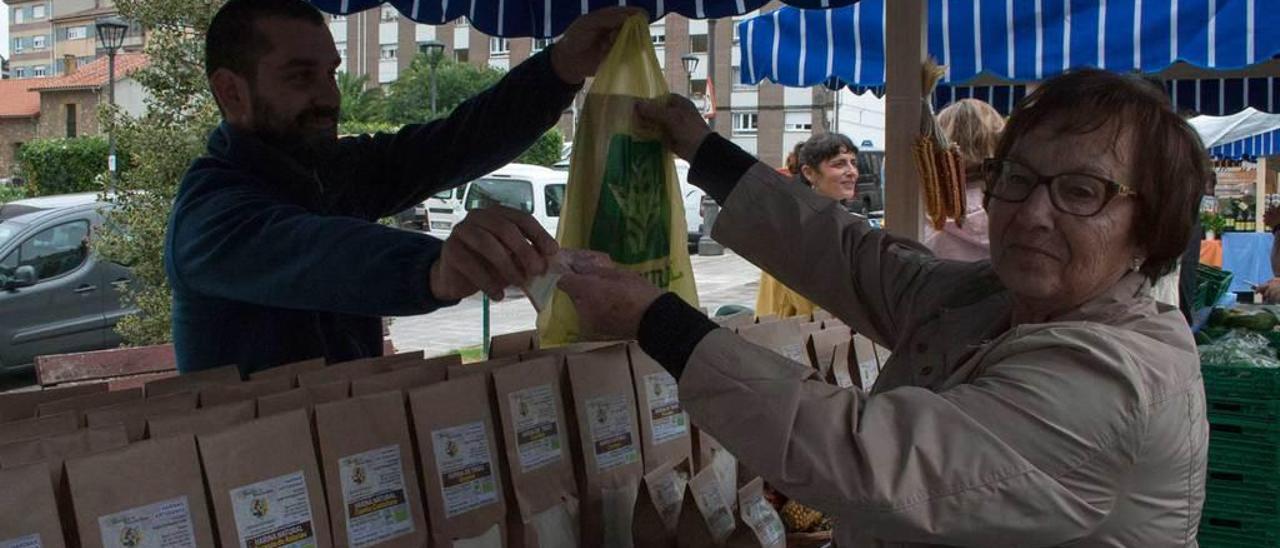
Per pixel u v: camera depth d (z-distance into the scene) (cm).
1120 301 131
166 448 120
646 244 167
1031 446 115
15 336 873
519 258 127
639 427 175
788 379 121
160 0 696
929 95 259
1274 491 273
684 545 170
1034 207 128
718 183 186
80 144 2498
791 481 117
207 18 699
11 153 5244
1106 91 128
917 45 253
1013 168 132
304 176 189
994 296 148
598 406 167
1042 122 130
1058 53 410
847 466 114
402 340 1202
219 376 166
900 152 256
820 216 180
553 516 158
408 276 133
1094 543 121
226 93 188
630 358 175
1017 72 418
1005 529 116
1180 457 123
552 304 170
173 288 184
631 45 170
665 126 175
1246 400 276
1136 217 129
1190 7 386
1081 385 117
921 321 156
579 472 165
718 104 4372
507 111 215
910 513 113
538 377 160
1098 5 403
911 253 172
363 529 137
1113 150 126
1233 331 327
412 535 142
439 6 266
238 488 125
